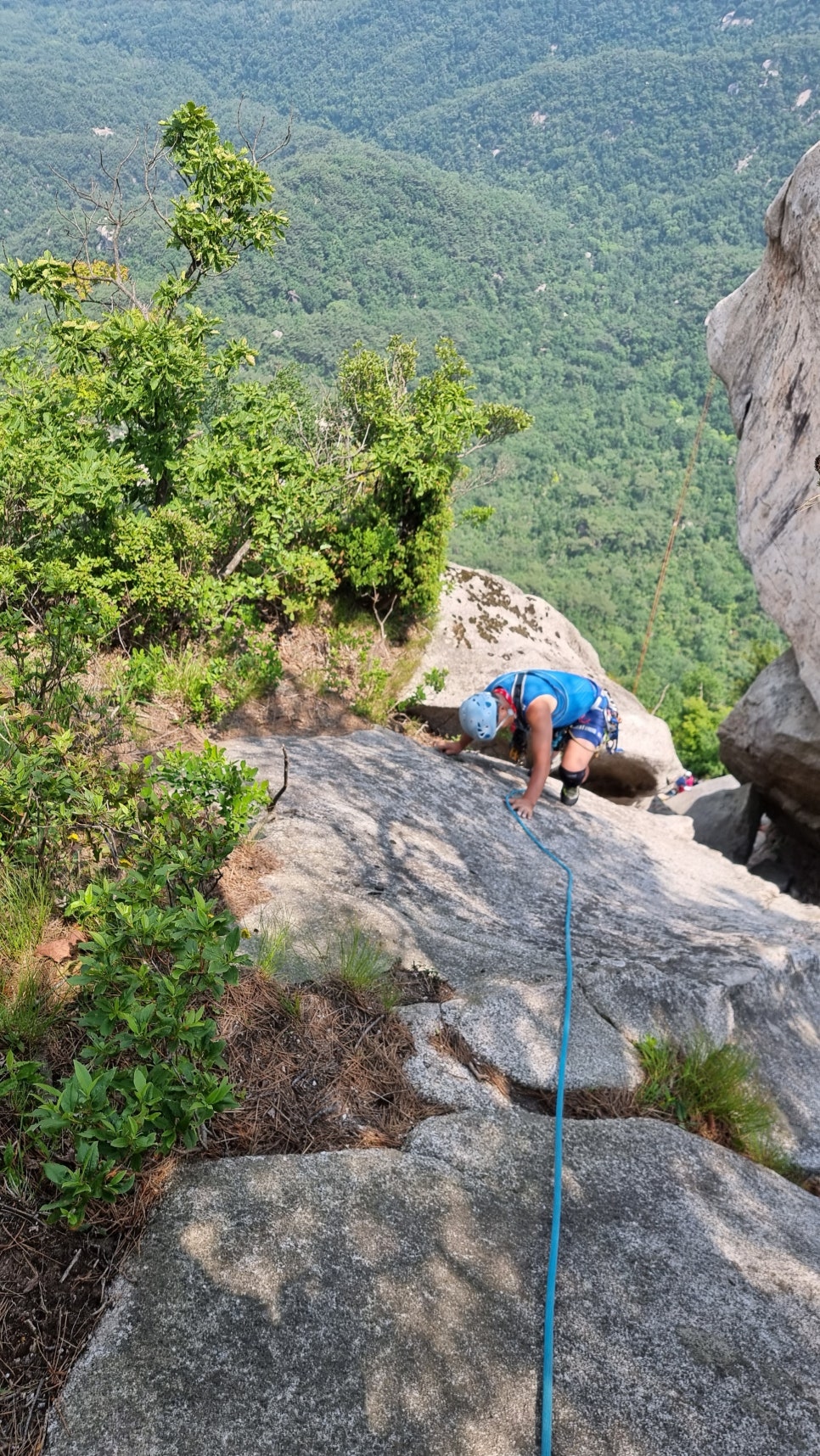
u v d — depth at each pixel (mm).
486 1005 3266
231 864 3625
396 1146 2611
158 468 7160
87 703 4348
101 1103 2045
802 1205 2957
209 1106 2186
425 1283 2158
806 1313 2369
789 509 8328
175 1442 1727
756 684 10516
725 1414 2008
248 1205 2229
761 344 8984
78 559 6363
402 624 9391
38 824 3230
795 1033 4129
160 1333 1915
